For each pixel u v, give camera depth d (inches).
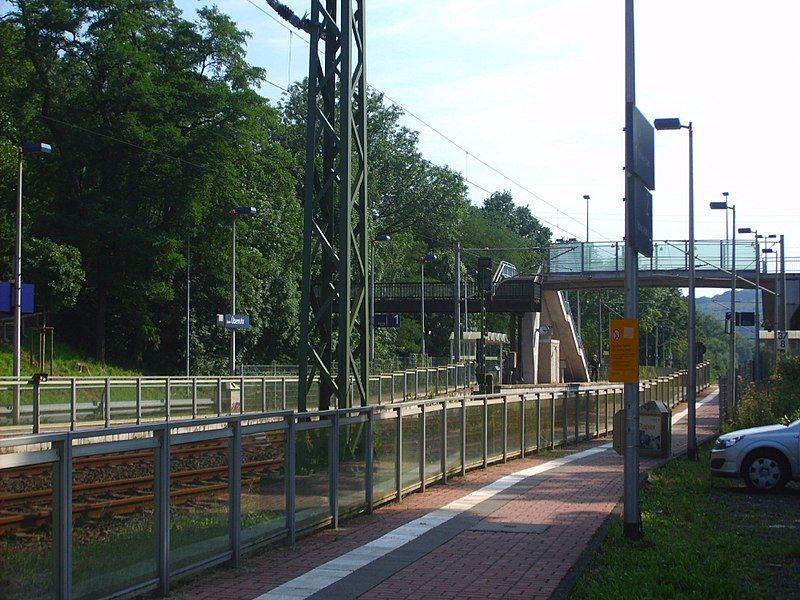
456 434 687.7
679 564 373.1
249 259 2199.8
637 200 446.3
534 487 631.8
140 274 1998.0
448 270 3671.3
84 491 276.8
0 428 888.3
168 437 316.5
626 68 448.8
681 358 5201.8
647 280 2172.7
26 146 1403.8
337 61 604.1
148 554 307.0
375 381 1549.0
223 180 2004.2
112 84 1929.1
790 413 1072.2
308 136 590.2
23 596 247.9
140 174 1982.0
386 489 538.3
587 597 317.7
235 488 363.9
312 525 436.8
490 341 2375.7
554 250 2345.0
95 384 1005.8
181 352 2192.4
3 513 243.6
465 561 380.8
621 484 652.1
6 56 1963.6
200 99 1983.3
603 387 1214.3
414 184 3181.6
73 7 1904.5
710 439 1152.8
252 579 343.3
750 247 2101.4
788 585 360.5
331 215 604.7
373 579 345.7
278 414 399.9
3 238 1870.1
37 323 1824.6
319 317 589.9
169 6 2058.3
